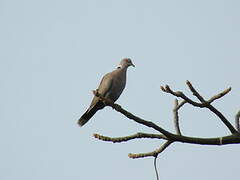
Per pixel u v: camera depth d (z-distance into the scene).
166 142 8.09
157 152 8.09
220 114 7.99
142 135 7.96
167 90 7.81
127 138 7.94
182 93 7.86
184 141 7.91
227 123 8.04
